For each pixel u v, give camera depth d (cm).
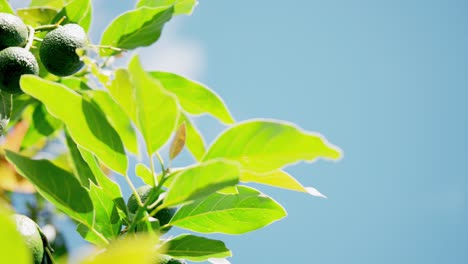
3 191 244
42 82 191
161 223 206
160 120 189
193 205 206
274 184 201
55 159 250
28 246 194
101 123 195
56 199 195
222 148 188
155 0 231
